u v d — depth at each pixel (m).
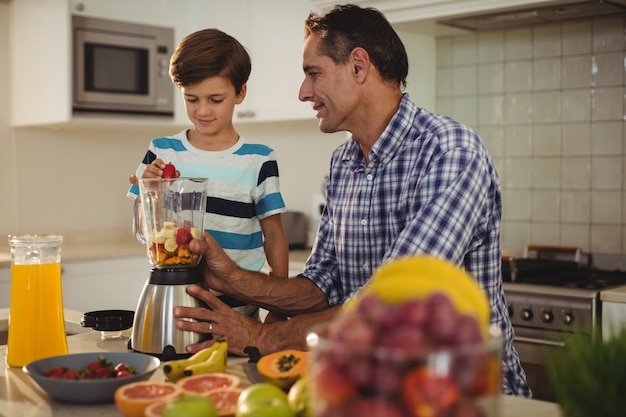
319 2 3.32
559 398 1.00
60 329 1.56
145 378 1.31
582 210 3.21
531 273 2.95
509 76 3.37
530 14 2.98
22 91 3.98
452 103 3.54
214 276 1.69
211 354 1.39
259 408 1.02
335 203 1.82
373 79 1.66
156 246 1.60
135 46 3.85
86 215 4.31
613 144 3.12
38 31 3.82
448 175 1.51
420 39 3.48
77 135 4.27
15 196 4.07
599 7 2.88
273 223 2.06
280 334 1.58
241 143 2.06
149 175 1.79
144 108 3.90
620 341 0.97
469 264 1.65
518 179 3.38
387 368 0.75
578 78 3.19
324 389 0.77
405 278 0.91
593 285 2.71
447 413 0.74
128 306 3.80
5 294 3.40
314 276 1.82
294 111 3.63
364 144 1.72
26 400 1.32
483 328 0.91
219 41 1.93
